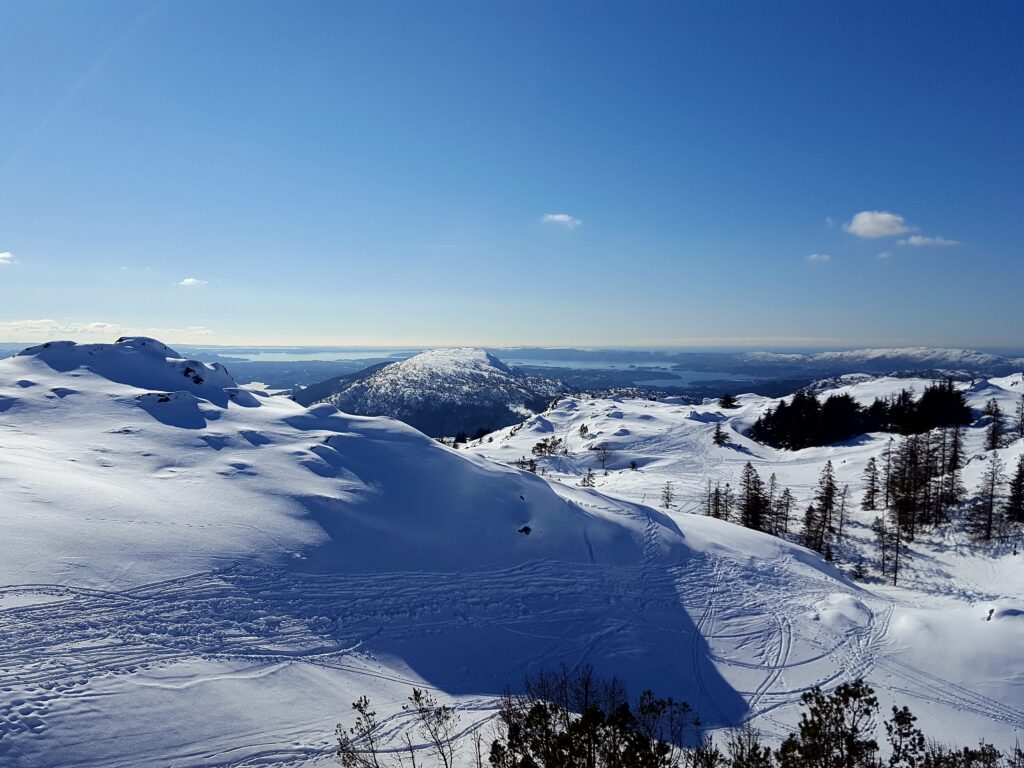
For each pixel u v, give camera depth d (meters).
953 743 29.55
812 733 16.69
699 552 50.62
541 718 17.16
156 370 58.62
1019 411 119.00
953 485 78.50
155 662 24.14
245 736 21.66
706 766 18.53
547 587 40.12
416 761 21.23
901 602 52.06
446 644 32.16
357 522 40.44
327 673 27.00
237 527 35.38
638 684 32.31
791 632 39.94
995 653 37.81
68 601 25.78
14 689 20.66
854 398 170.88
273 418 53.41
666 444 147.62
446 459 51.84
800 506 95.44
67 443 42.38
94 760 19.12
